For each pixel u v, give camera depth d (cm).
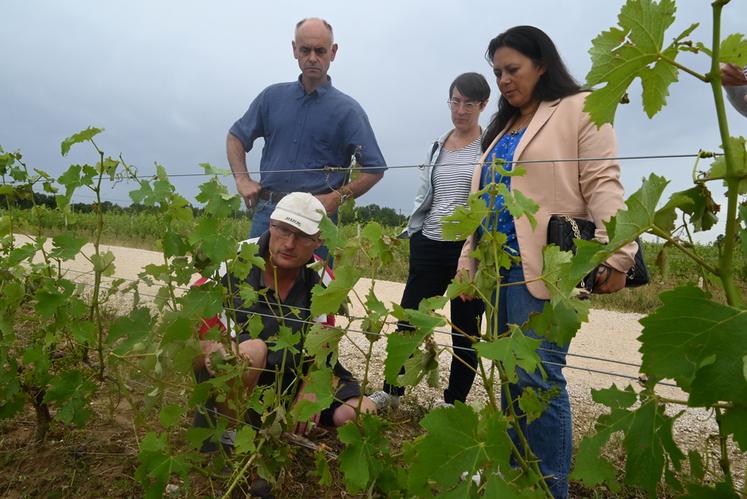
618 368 515
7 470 251
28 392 260
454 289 150
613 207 215
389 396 330
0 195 269
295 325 257
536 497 132
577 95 233
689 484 110
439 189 343
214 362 195
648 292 892
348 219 244
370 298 155
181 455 196
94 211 232
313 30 352
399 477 169
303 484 240
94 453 262
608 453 296
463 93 338
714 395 92
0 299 250
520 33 239
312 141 364
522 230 228
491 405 146
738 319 91
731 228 100
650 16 104
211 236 186
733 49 105
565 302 142
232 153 390
